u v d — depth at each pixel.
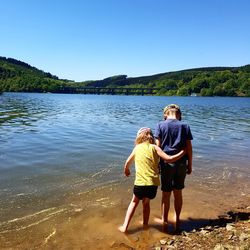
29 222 2.86
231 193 3.79
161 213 3.17
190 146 2.86
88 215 3.05
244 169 4.88
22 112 14.92
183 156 2.85
